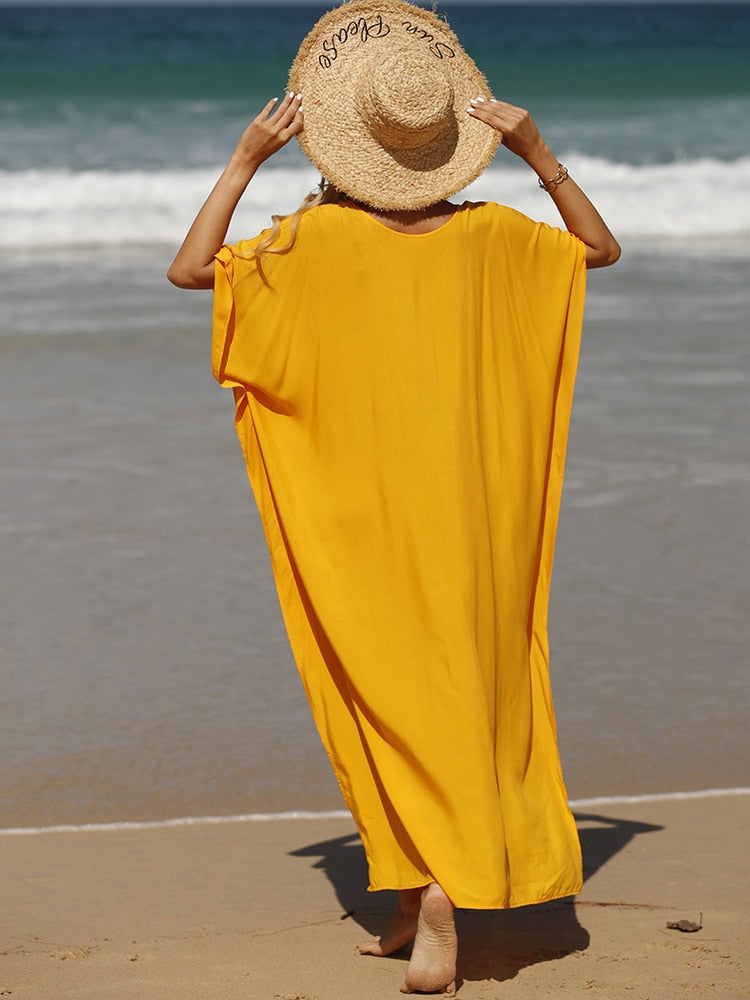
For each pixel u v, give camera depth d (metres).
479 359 3.56
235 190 3.51
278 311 3.48
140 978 3.50
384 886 3.58
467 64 3.62
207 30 65.62
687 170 22.19
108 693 5.80
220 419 10.03
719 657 6.19
